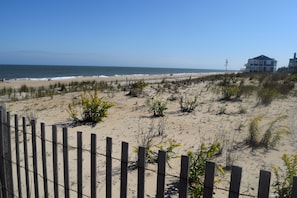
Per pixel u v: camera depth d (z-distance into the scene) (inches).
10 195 119.6
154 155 180.4
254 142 216.7
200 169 135.0
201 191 119.2
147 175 157.8
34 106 388.8
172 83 957.2
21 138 221.8
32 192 137.4
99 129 261.6
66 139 97.0
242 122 294.8
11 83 1142.3
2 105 115.0
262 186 60.1
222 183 147.5
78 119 293.0
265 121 298.5
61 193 136.4
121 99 475.2
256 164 175.2
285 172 162.1
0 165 118.9
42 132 105.4
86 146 207.9
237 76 1226.6
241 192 139.3
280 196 120.8
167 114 341.1
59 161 175.9
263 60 2942.9
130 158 180.1
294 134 246.5
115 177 155.0
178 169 166.2
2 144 116.1
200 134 246.2
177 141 223.8
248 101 447.8
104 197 133.6
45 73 3063.5
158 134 244.2
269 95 448.5
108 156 85.4
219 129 265.0
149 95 534.0
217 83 844.0
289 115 333.1
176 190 138.9
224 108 367.2
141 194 79.2
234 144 216.5
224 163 174.6
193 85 813.9
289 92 581.0
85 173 159.6
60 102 425.7
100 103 313.4
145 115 331.9
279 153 197.3
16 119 113.8
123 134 243.9
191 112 355.9
